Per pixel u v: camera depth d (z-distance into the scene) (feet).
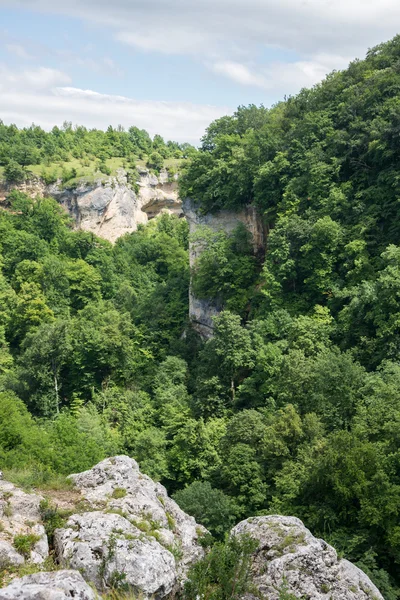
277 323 201.16
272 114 298.35
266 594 47.75
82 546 49.16
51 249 442.50
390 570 96.73
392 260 176.24
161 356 272.10
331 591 48.91
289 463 123.34
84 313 323.78
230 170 255.50
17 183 526.57
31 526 52.03
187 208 283.38
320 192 223.30
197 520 120.47
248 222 258.57
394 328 158.40
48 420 220.43
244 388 185.98
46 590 38.40
